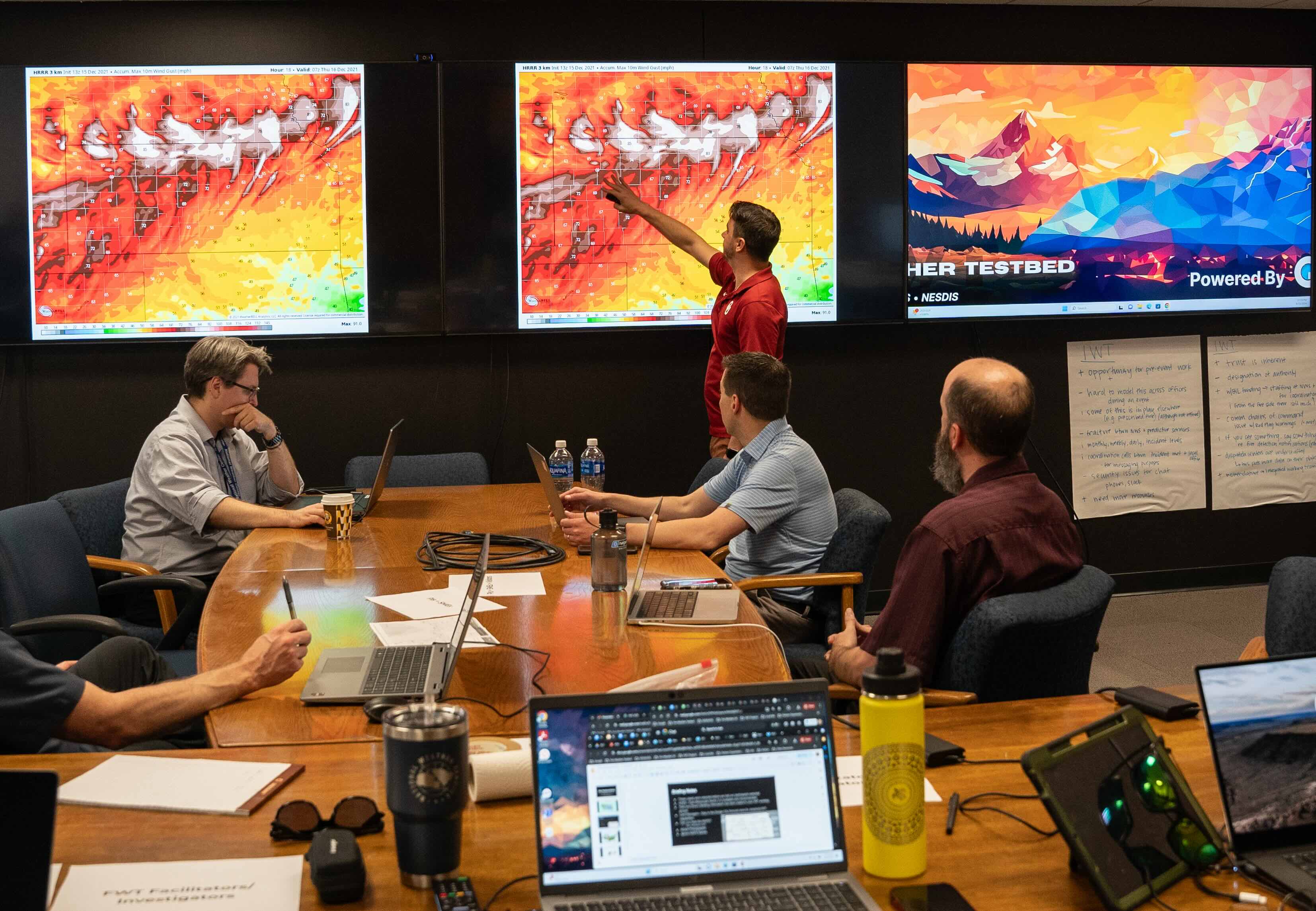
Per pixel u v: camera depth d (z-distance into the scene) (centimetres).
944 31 470
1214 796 133
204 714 170
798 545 296
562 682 181
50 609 285
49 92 420
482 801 135
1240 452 510
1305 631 203
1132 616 476
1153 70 474
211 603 235
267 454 363
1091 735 121
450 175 437
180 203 428
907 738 114
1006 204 469
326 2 437
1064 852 121
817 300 461
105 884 113
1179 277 486
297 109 429
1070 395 495
